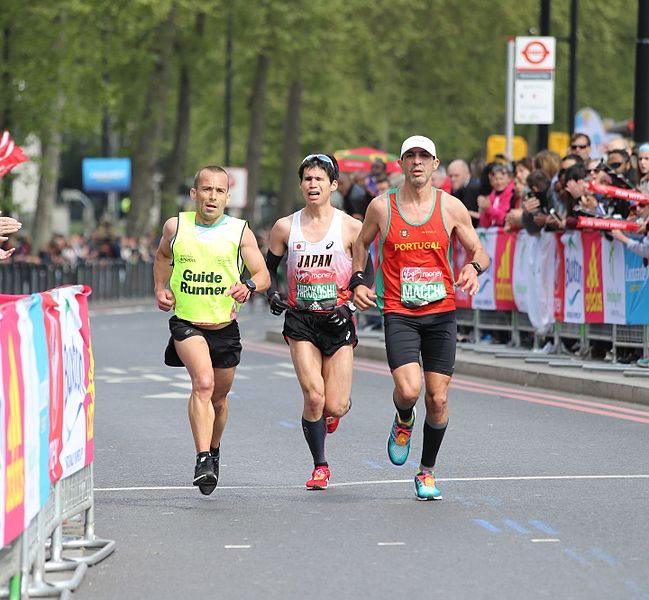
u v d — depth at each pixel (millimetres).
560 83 103188
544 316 32531
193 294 17969
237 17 85312
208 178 17922
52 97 68625
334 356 18547
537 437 22641
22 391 12203
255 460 21031
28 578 12586
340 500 17594
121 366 37250
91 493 15430
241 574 13625
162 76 83062
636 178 32188
